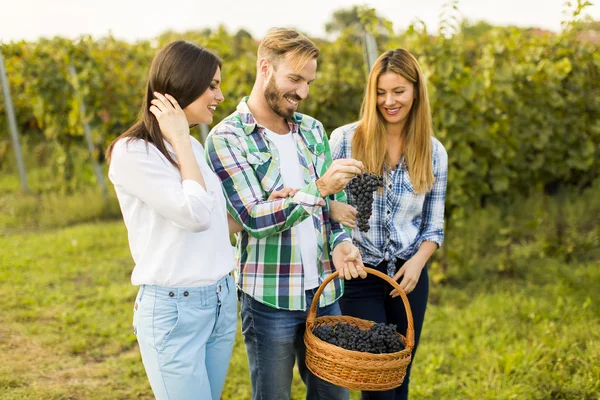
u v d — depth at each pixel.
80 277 5.67
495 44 6.52
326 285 2.48
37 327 4.45
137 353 4.11
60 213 7.85
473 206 6.09
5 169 10.58
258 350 2.45
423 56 5.36
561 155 7.09
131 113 8.74
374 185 2.37
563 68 6.70
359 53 8.50
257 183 2.35
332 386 2.49
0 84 10.06
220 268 2.12
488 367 3.65
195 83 2.06
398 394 2.88
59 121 8.80
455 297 5.02
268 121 2.42
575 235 6.09
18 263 5.90
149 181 1.96
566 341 3.86
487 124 5.94
